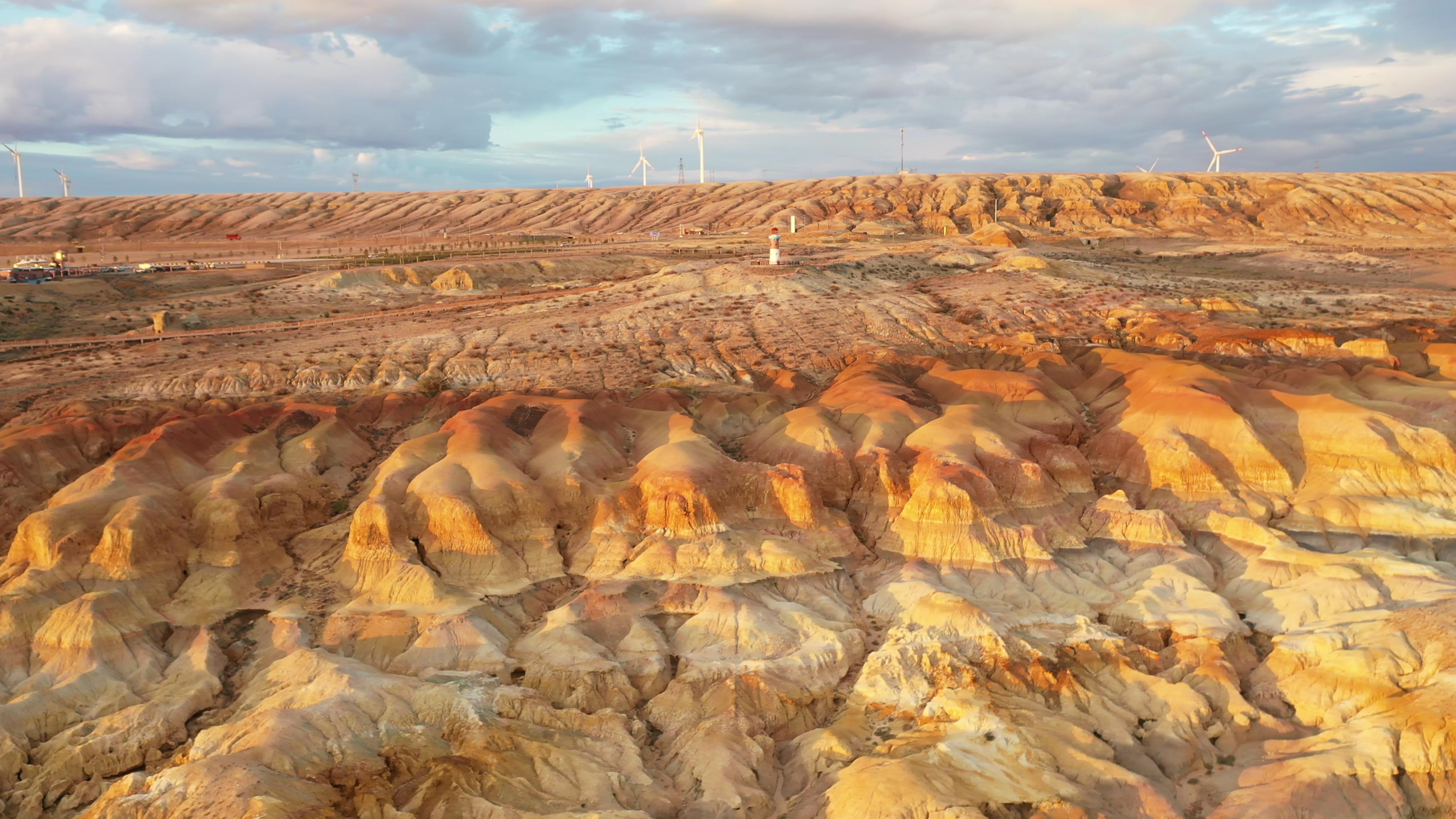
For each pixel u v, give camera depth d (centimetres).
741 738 5491
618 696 5875
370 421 9394
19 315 14100
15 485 7600
